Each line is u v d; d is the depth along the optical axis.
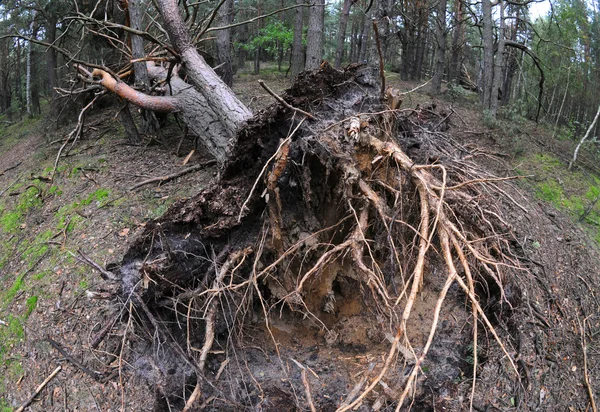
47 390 4.17
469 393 3.68
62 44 9.48
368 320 3.81
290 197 3.72
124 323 3.89
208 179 5.92
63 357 4.32
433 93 10.80
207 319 3.47
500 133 8.02
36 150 8.76
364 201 3.37
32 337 4.64
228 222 3.61
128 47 7.50
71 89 7.74
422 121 4.86
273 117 3.64
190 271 3.65
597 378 4.58
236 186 3.74
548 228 5.88
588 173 7.40
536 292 5.00
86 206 5.93
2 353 4.70
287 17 15.03
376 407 3.32
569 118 10.67
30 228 6.14
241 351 3.73
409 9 12.58
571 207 6.50
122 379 3.90
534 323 4.67
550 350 4.57
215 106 5.31
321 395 3.43
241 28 14.27
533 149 7.77
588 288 5.40
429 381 3.46
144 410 3.67
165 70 7.27
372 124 3.63
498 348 4.13
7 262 5.78
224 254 3.65
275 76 12.65
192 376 3.58
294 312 3.92
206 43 10.02
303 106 3.80
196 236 3.70
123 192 5.95
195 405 3.46
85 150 7.47
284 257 3.52
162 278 3.48
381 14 7.46
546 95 10.62
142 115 7.34
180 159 6.69
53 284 4.98
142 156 6.89
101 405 3.85
